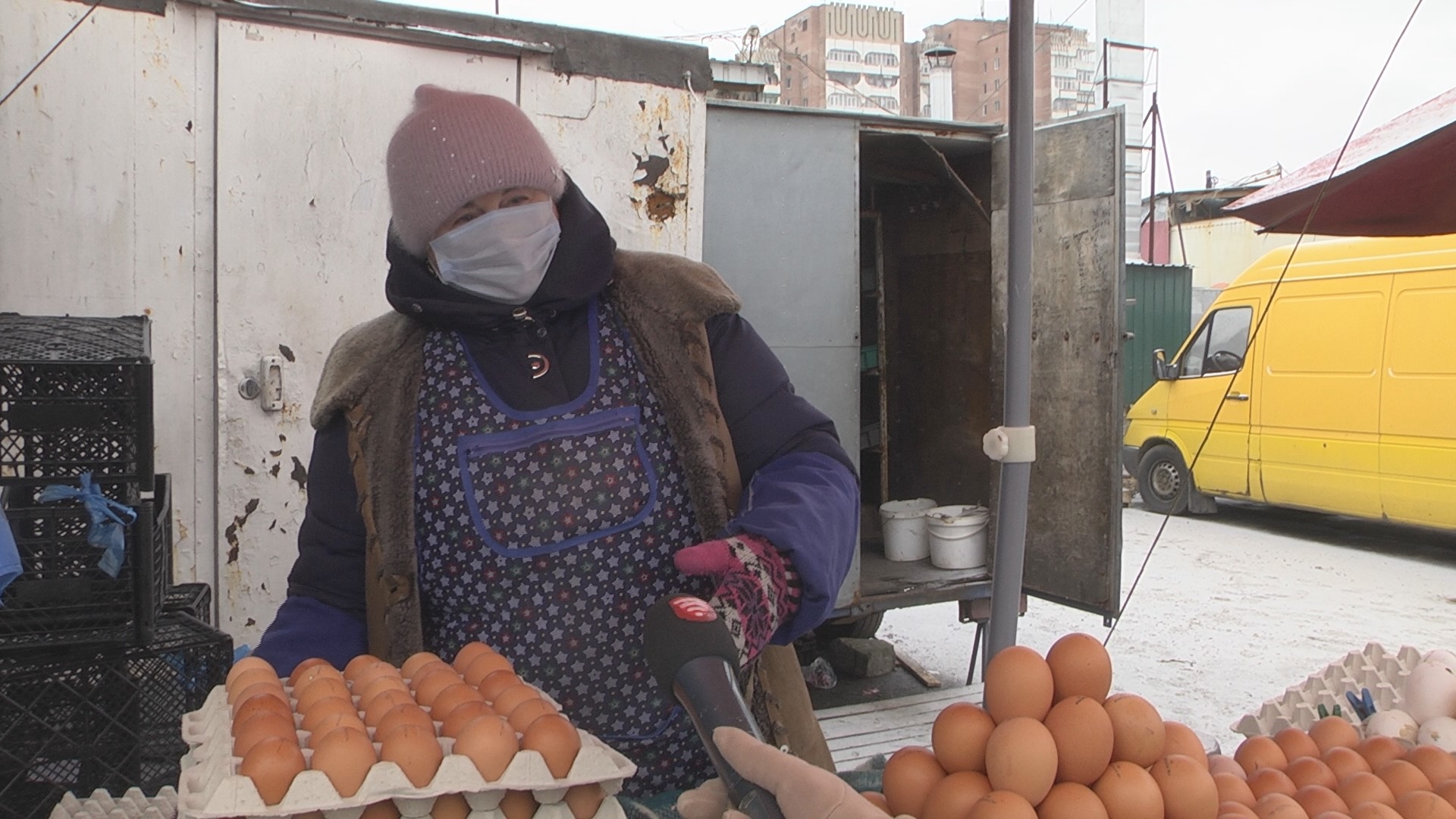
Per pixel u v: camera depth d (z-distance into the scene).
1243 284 9.03
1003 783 1.08
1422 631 6.30
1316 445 8.27
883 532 5.99
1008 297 2.12
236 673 1.41
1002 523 2.13
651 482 1.57
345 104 3.65
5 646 2.06
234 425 3.54
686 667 1.11
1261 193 3.86
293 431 3.62
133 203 3.38
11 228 3.23
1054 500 5.27
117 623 2.13
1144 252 17.34
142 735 2.14
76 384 2.08
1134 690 5.31
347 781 1.10
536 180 1.53
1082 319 5.09
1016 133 2.09
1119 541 4.98
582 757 1.18
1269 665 5.70
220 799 1.06
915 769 1.15
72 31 3.28
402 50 3.73
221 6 3.45
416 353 1.62
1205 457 9.39
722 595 1.29
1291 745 1.64
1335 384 8.12
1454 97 3.28
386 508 1.56
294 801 1.08
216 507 3.53
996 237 5.48
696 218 4.24
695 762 1.57
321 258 3.64
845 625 5.88
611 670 1.54
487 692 1.33
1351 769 1.53
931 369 6.31
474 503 1.53
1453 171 3.39
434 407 1.58
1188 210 17.00
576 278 1.59
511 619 1.53
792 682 1.67
